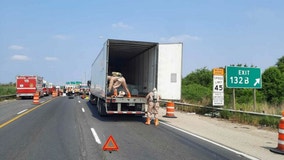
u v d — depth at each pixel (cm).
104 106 1852
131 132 1291
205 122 1728
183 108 2461
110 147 922
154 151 922
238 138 1223
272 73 4528
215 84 2005
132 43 1662
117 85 1675
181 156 865
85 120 1697
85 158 820
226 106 2108
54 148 941
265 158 879
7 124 1470
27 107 2592
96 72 2362
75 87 6725
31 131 1264
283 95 4338
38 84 4644
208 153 912
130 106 1694
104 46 1738
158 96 1590
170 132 1311
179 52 1825
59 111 2228
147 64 1827
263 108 1870
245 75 1931
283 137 970
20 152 881
